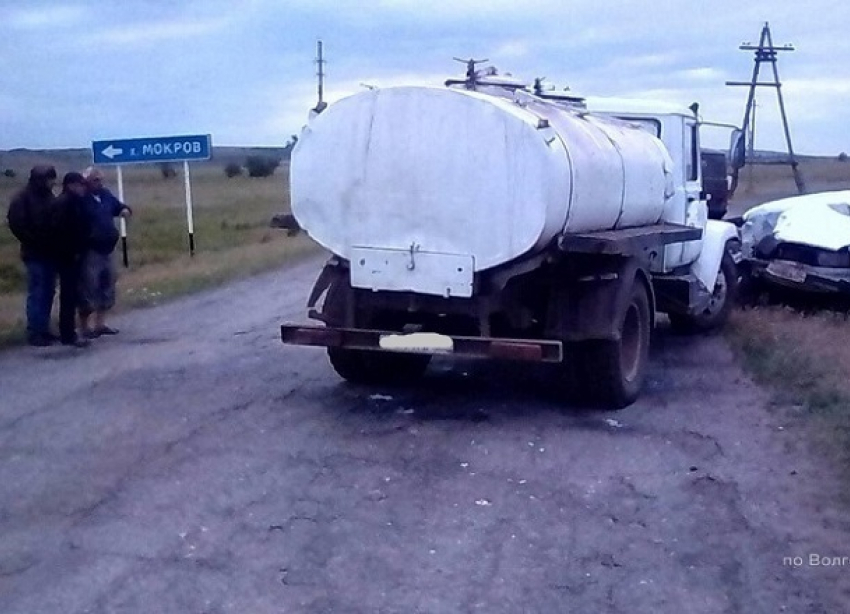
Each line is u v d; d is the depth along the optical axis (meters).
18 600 5.27
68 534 6.17
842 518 6.47
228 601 5.26
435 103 8.39
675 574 5.65
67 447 7.97
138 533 6.19
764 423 8.73
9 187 55.84
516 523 6.41
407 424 8.74
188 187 23.70
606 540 6.15
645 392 9.98
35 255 12.09
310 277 19.62
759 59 41.84
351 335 8.84
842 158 121.75
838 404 8.77
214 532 6.21
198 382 10.27
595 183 8.90
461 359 11.46
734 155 13.34
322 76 48.16
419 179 8.46
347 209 8.73
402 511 6.61
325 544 6.04
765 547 6.03
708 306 12.98
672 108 11.79
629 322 9.45
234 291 17.53
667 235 10.23
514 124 8.19
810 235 13.62
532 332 9.10
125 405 9.30
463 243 8.40
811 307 14.22
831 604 5.28
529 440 8.28
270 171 83.44
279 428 8.56
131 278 18.73
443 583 5.50
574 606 5.24
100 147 20.73
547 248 8.59
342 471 7.42
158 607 5.18
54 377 10.46
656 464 7.65
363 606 5.21
